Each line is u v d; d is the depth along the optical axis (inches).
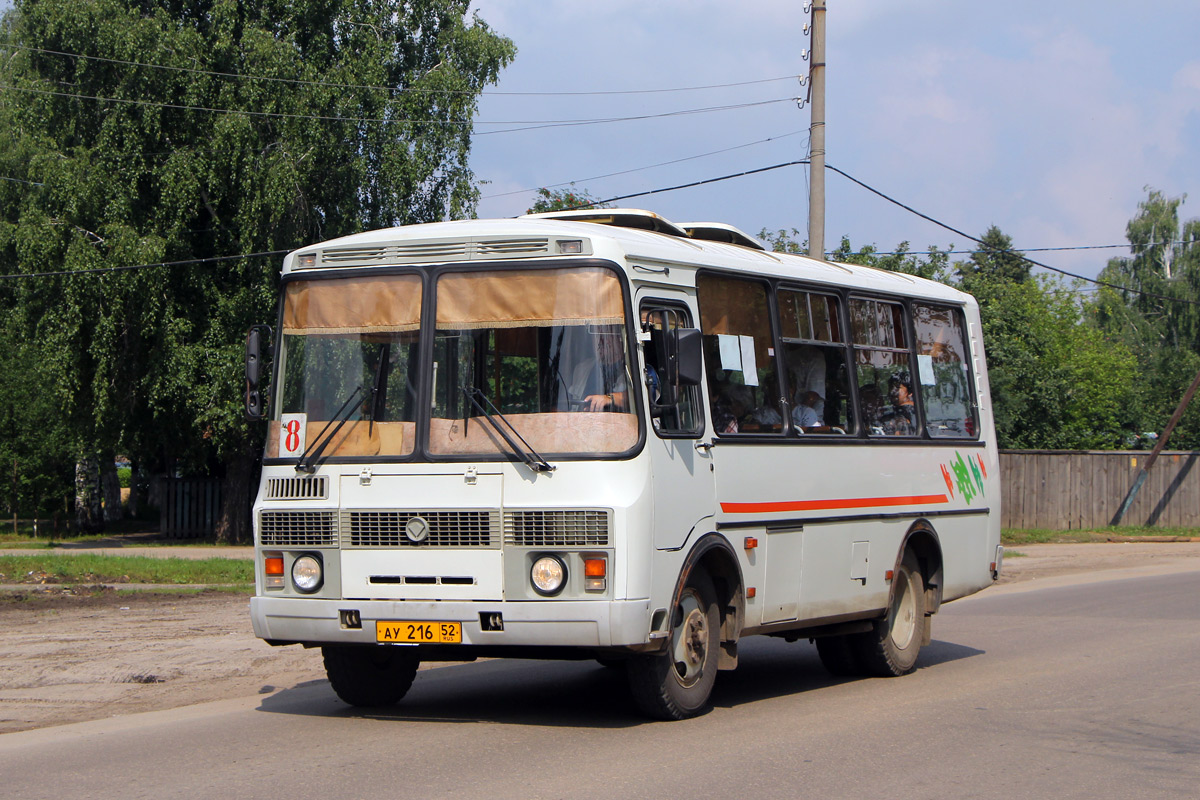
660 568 301.6
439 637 298.8
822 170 776.3
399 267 317.1
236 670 433.1
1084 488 1302.9
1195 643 497.4
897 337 442.9
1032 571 909.2
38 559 852.6
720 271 348.2
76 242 1068.5
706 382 333.7
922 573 449.4
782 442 363.9
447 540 300.0
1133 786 258.5
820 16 775.7
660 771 265.0
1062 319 1856.5
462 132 1251.2
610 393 298.5
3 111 1357.0
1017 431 1521.9
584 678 422.6
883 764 276.1
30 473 1304.1
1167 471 1307.8
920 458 443.2
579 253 304.2
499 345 305.9
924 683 409.7
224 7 1126.4
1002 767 274.7
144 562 849.5
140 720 339.6
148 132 1109.1
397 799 238.2
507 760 275.6
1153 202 2628.0
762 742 299.6
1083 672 424.2
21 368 1290.6
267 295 1122.7
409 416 309.1
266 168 1102.4
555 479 294.4
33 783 256.5
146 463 1512.1
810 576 375.2
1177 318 2534.5
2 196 1384.1
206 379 1127.6
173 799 239.8
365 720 332.2
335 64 1184.8
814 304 395.5
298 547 314.7
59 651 469.7
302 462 315.6
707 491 325.4
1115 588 755.4
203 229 1175.6
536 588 292.7
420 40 1304.1
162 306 1111.6
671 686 319.0
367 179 1203.9
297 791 245.6
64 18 1094.4
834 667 427.8
